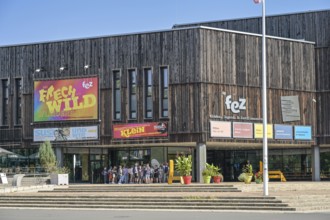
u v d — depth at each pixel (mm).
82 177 53094
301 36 55031
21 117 52625
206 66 48094
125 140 49500
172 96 48500
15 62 53219
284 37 56031
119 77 50094
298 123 51688
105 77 50438
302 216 25656
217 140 47812
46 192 40031
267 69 50594
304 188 41125
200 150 47438
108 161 54219
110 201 32625
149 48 49344
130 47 49938
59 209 31500
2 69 53562
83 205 32438
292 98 51562
